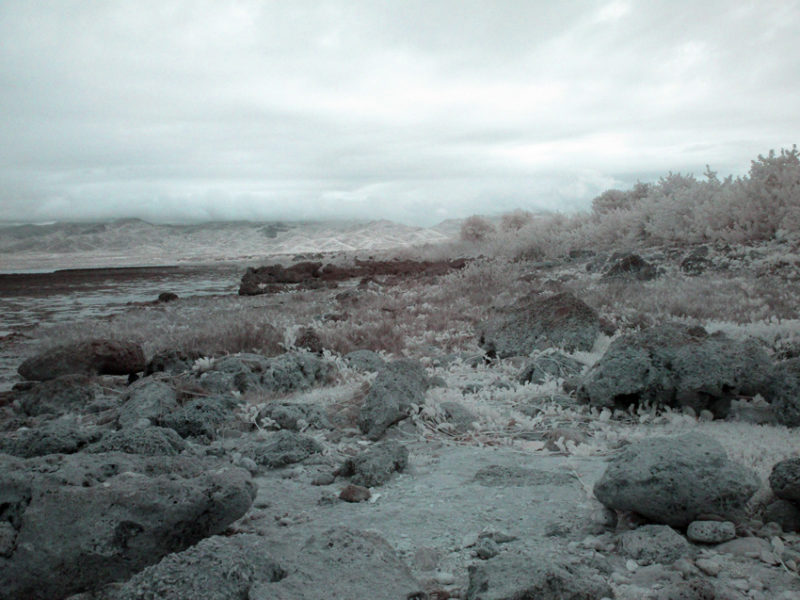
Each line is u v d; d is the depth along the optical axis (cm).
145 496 323
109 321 1695
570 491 414
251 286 2597
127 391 779
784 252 1509
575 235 2547
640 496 342
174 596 248
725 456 354
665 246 1919
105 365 959
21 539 308
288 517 396
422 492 433
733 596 267
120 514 317
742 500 335
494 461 498
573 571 283
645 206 2269
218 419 642
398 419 612
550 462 487
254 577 269
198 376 836
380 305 1619
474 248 3659
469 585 285
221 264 6962
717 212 1834
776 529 341
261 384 807
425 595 273
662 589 278
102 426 662
